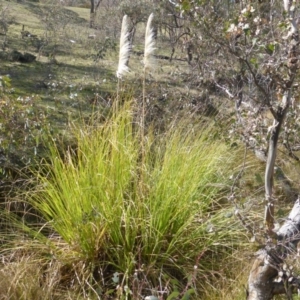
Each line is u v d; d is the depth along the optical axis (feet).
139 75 21.38
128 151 14.30
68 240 13.87
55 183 14.61
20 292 12.22
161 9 32.35
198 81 23.56
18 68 27.32
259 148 12.60
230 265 14.01
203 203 14.48
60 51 33.14
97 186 13.89
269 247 9.44
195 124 19.29
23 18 41.24
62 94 23.09
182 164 14.88
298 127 14.07
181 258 13.93
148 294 13.05
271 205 9.78
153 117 18.85
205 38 15.10
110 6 50.72
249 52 9.43
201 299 12.96
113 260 13.78
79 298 12.80
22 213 15.47
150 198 13.87
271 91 10.50
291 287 10.25
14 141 15.30
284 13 9.26
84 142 15.02
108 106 19.49
